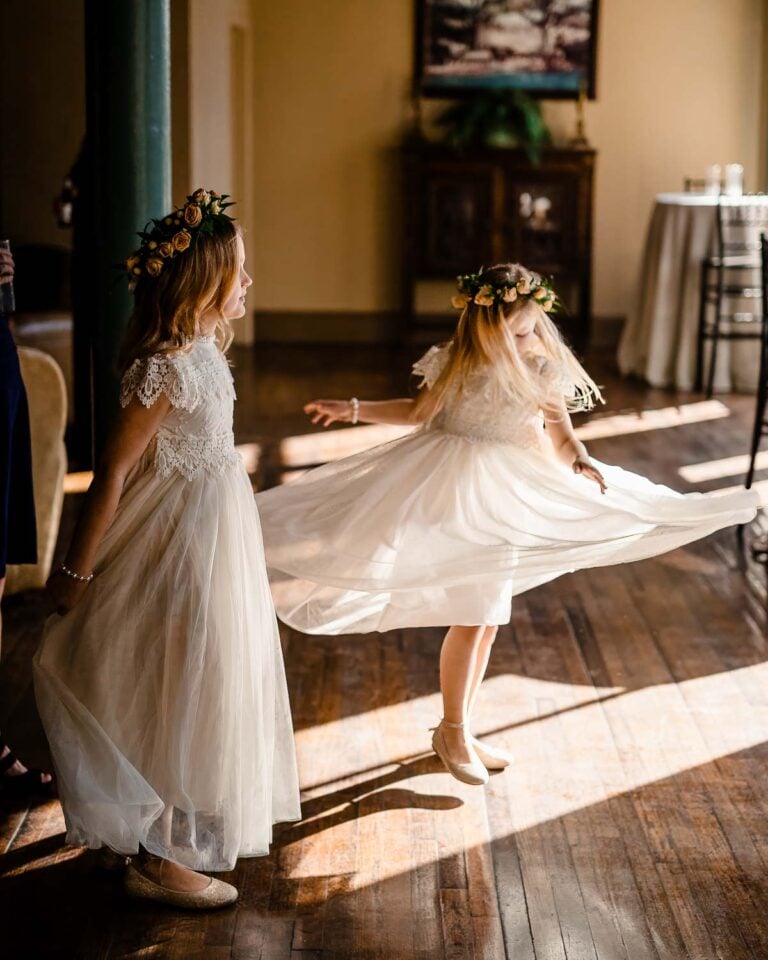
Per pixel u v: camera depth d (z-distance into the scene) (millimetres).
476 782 3172
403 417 3311
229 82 9430
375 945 2539
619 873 2816
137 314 2570
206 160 8461
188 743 2518
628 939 2570
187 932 2578
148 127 3855
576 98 10781
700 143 10875
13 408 2779
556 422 3180
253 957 2494
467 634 3168
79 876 2787
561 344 3252
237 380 9188
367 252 11047
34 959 2484
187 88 7836
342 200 10961
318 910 2662
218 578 2553
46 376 4340
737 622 4504
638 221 10984
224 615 2549
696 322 9008
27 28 8797
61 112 8891
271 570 3342
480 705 3730
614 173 10930
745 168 10891
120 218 3869
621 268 11062
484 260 10570
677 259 9016
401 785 3221
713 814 3080
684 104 10828
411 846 2924
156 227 2576
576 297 10820
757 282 8828
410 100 10789
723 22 10711
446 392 3223
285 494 3262
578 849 2916
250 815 2635
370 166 10898
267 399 8477
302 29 10695
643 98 10820
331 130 10852
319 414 3342
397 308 11141
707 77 10789
